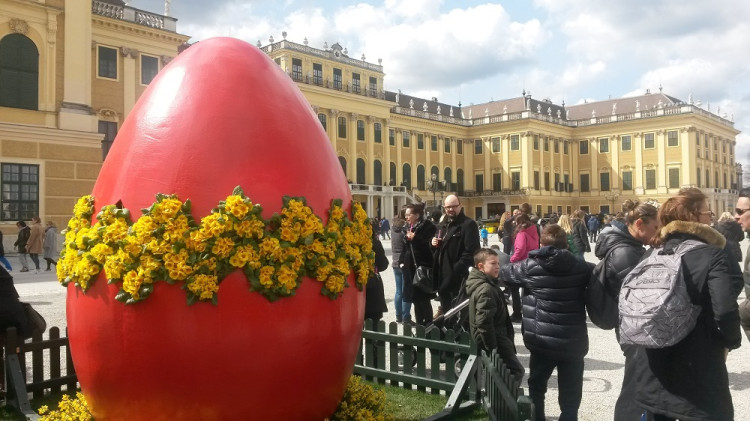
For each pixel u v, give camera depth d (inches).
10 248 849.5
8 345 192.4
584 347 173.6
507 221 544.4
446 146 2667.3
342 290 135.0
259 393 123.0
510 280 185.6
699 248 121.6
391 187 2268.7
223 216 121.0
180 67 139.2
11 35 851.4
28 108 866.1
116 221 125.2
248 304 120.9
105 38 1151.6
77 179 905.5
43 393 210.5
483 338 196.7
